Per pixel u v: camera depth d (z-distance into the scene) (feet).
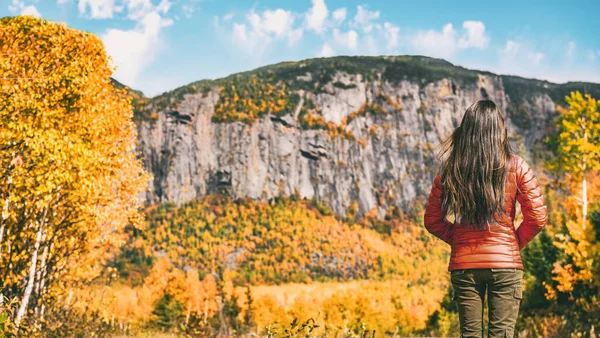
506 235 10.80
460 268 10.89
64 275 52.16
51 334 36.04
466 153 11.00
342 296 277.85
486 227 10.82
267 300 307.99
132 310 291.38
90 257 57.52
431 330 230.68
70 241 48.78
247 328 35.68
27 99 40.47
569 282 87.81
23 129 38.58
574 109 86.89
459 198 10.92
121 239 60.95
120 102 57.31
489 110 11.12
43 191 39.22
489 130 10.98
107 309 43.75
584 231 85.81
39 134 38.40
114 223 59.62
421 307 299.99
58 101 43.73
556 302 95.81
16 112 40.04
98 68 47.55
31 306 43.19
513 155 11.05
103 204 54.39
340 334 19.36
